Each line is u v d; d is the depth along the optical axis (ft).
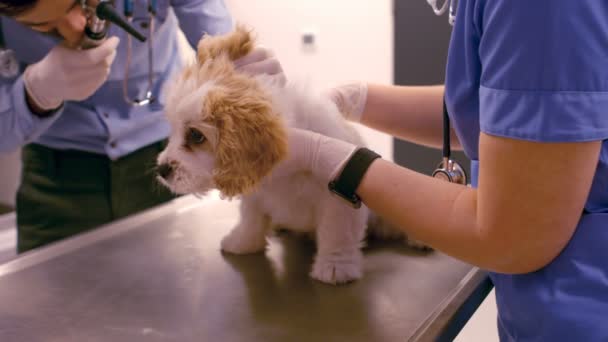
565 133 1.62
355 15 8.32
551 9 1.59
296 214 2.68
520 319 2.07
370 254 2.86
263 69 2.40
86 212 4.29
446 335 2.09
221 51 2.39
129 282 2.59
